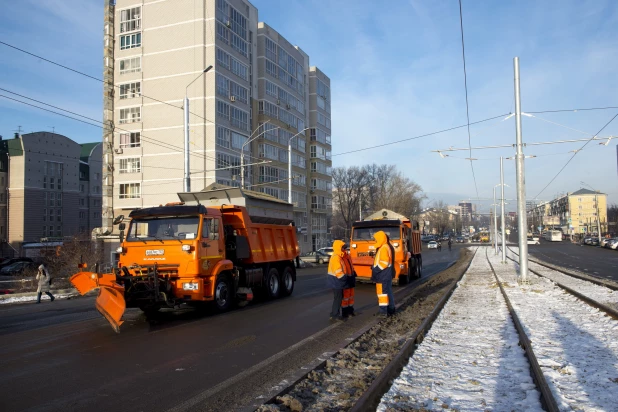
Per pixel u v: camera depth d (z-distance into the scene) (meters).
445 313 11.87
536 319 10.59
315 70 72.00
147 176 47.12
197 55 45.81
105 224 48.06
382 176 84.31
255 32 56.69
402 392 5.68
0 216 70.12
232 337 9.14
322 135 73.38
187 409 5.21
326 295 16.42
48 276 17.42
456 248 81.81
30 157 71.69
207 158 44.94
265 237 14.95
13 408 5.26
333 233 107.12
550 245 87.56
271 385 6.03
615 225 103.38
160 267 11.09
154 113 47.06
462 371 6.62
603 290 16.39
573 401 5.16
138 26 48.06
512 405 5.22
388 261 11.34
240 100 49.41
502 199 37.91
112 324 9.33
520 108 19.00
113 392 5.82
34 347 8.38
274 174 58.16
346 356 7.48
